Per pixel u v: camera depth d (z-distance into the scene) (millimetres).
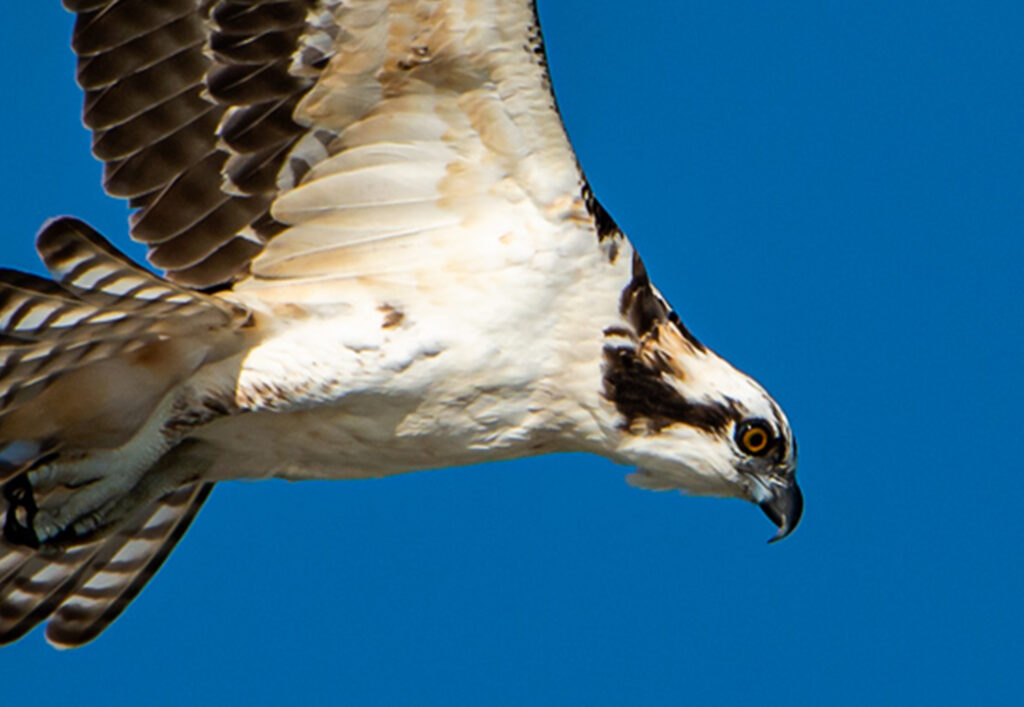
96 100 12273
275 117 12312
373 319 12203
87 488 12594
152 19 12117
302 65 12141
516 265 12289
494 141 12219
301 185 12461
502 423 12469
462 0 11789
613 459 12945
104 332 11703
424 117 12227
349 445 12492
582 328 12391
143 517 13914
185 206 12492
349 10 11914
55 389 12031
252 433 12523
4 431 12172
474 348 12211
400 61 12031
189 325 11961
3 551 13586
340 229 12492
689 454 12914
